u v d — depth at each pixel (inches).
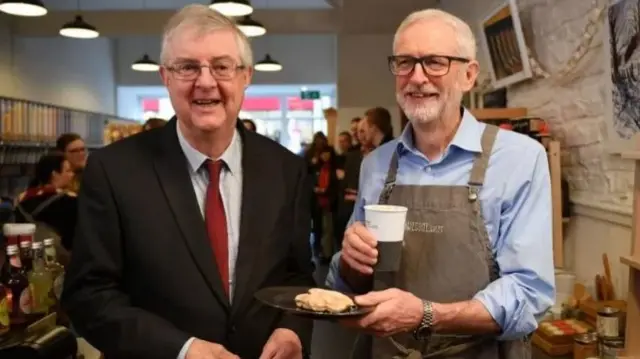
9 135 273.4
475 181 62.1
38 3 220.7
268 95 589.6
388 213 57.6
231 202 65.4
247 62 62.7
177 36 59.4
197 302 60.4
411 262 62.6
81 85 448.5
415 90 61.7
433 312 55.3
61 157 164.6
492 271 61.2
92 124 400.5
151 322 57.9
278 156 70.0
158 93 565.0
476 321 56.7
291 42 512.4
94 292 60.2
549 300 60.0
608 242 104.4
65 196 145.4
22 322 75.9
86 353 84.7
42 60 382.9
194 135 63.3
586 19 108.7
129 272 62.1
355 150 228.2
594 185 108.1
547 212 61.4
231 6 222.5
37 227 113.1
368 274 62.3
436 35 60.8
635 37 90.5
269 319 64.3
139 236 60.7
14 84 345.7
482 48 182.9
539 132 119.6
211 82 58.9
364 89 354.0
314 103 587.5
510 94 155.9
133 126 352.2
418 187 64.1
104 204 61.3
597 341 88.0
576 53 111.9
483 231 61.0
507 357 61.5
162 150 64.2
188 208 62.1
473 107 186.1
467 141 63.4
